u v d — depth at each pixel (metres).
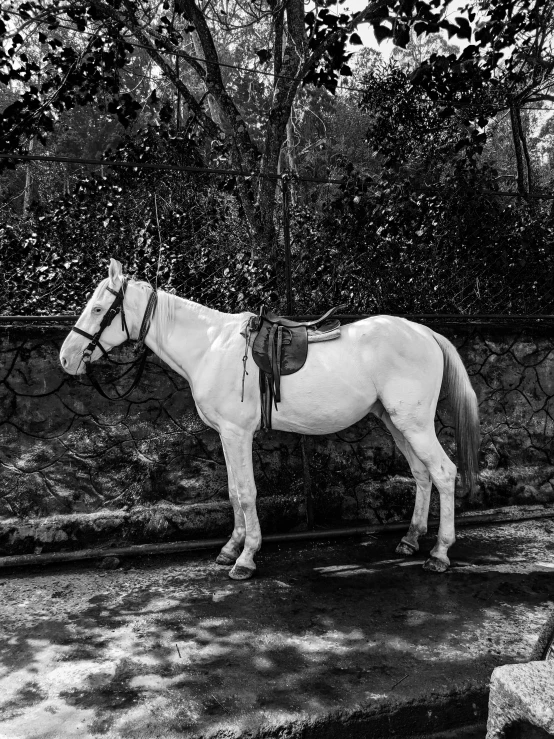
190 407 4.28
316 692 2.38
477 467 3.73
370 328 3.55
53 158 3.81
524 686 1.29
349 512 4.38
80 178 4.54
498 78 5.51
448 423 4.75
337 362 3.48
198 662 2.63
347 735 2.27
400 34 4.42
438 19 4.39
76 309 4.25
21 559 3.75
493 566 3.67
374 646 2.73
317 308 4.56
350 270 4.52
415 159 5.37
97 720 2.24
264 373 3.47
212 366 3.51
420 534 3.90
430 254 4.64
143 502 4.12
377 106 5.43
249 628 2.93
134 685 2.46
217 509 4.13
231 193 4.87
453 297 4.75
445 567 3.58
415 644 2.75
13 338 4.01
